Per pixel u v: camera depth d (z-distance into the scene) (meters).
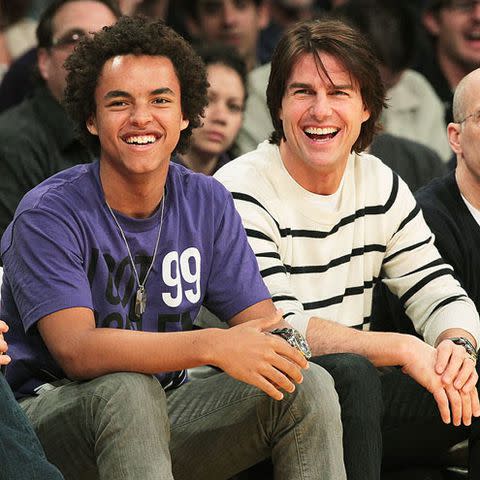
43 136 13.47
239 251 10.20
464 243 11.91
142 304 9.73
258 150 11.47
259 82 16.42
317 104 10.80
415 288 11.28
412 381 10.62
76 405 8.91
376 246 11.36
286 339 9.30
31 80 14.73
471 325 10.81
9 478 8.41
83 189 9.69
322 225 11.12
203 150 14.52
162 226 9.89
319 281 11.14
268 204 11.01
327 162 10.88
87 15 13.73
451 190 12.17
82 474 9.25
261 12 19.11
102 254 9.59
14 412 8.55
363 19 16.53
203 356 8.87
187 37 18.77
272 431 9.34
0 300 9.95
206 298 10.24
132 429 8.58
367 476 9.33
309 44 10.85
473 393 9.97
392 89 17.56
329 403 9.16
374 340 10.06
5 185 13.26
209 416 9.58
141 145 9.50
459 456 11.34
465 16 18.66
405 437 10.73
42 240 9.34
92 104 9.73
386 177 11.43
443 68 19.06
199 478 9.77
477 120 11.84
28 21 19.36
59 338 9.08
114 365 8.91
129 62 9.50
